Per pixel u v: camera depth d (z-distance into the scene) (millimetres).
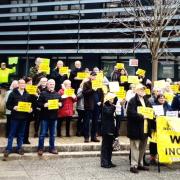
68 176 10086
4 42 28547
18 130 11938
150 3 20812
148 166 11477
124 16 23844
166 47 22938
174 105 12547
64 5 26922
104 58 25953
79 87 14234
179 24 21812
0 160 11688
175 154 10938
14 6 28328
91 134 13516
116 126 11336
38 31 27703
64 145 12711
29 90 12773
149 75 23984
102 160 11156
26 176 9992
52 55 27500
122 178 9977
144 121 10617
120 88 13008
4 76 17016
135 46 22969
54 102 11945
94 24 26109
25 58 27906
